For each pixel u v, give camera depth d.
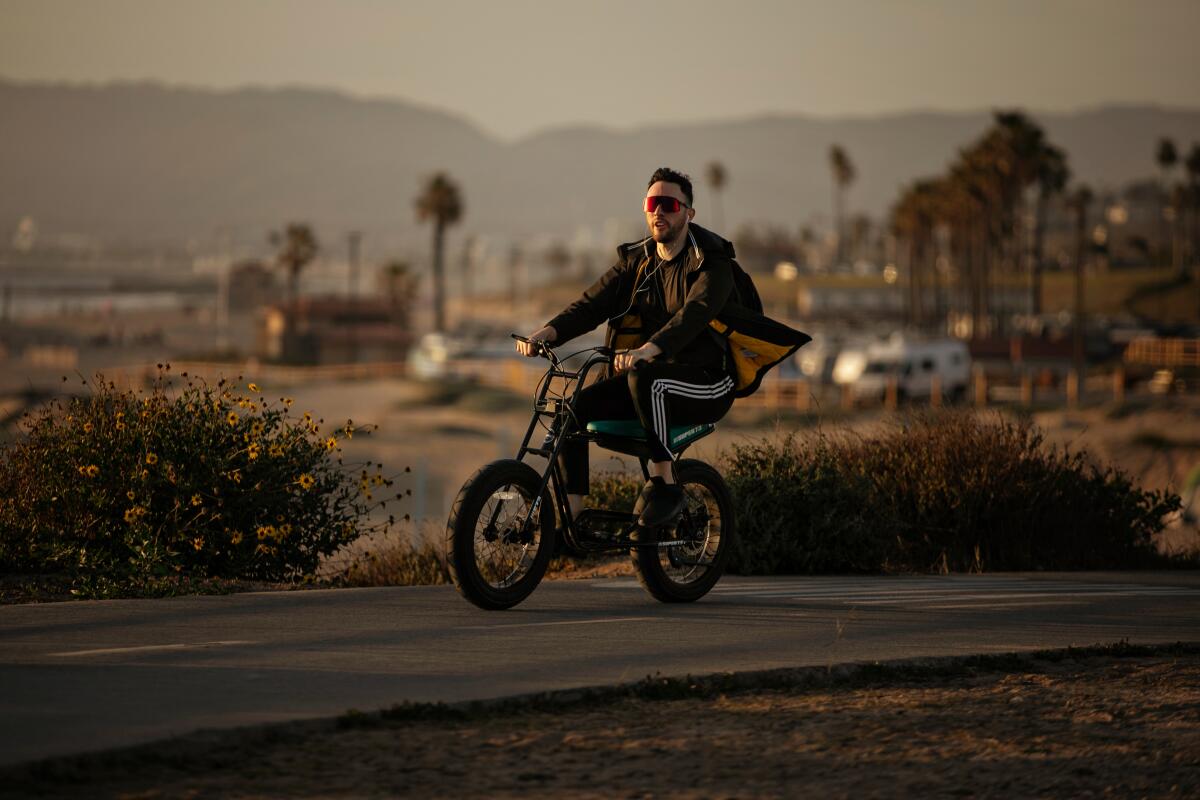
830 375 173.25
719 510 19.78
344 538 23.77
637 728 12.18
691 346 18.47
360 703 12.40
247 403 23.08
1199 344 183.25
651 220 18.22
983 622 18.31
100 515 21.53
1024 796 10.48
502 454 105.19
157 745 10.86
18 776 10.11
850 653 15.48
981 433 29.25
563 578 23.61
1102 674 15.08
